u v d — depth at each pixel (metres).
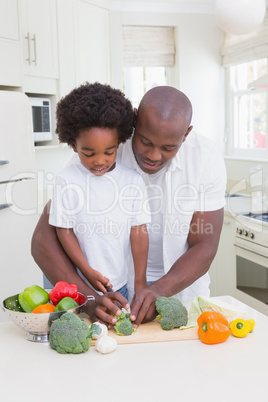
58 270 1.23
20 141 2.35
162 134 1.09
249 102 4.53
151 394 0.83
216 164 1.36
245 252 2.90
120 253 1.30
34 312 1.07
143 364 0.94
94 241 1.28
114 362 0.95
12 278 2.34
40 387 0.86
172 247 1.40
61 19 3.46
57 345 0.99
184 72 4.58
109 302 1.10
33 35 3.23
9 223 2.30
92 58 3.79
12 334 1.11
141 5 4.32
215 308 1.12
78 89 1.16
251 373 0.90
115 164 1.29
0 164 2.18
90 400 0.81
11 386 0.86
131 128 1.19
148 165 1.20
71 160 1.40
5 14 2.66
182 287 1.23
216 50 4.65
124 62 4.41
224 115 4.77
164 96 1.11
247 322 1.07
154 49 4.49
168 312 1.08
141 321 1.12
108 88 1.17
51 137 3.55
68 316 1.02
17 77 2.78
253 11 2.81
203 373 0.90
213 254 1.31
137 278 1.27
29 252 2.43
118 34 4.30
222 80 4.72
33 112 3.33
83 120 1.09
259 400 0.80
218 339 1.02
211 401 0.80
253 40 4.11
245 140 4.64
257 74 4.39
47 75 3.38
